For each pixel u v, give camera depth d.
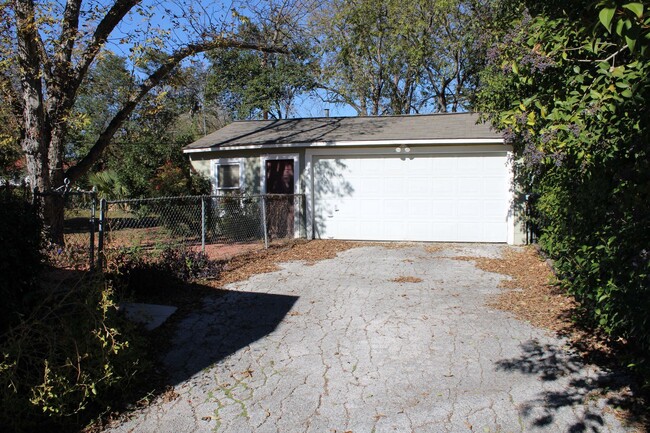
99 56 9.79
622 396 3.68
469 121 12.73
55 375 3.38
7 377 3.24
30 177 9.29
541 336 4.97
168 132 19.95
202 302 6.42
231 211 13.12
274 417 3.53
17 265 4.00
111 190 14.12
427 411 3.56
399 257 9.82
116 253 7.10
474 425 3.36
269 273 8.28
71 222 15.59
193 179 13.56
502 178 11.48
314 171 12.74
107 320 3.83
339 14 22.78
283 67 21.62
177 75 11.66
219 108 26.02
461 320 5.55
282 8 14.49
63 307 4.03
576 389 3.82
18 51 9.12
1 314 3.87
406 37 22.75
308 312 5.96
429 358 4.50
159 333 5.24
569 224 5.25
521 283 7.28
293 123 15.03
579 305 5.71
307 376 4.18
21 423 3.27
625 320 3.70
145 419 3.53
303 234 12.91
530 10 4.44
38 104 9.29
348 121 14.42
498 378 4.07
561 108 3.50
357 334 5.16
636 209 2.97
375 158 12.28
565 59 3.31
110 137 11.02
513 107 4.58
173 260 7.55
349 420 3.46
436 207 11.95
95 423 3.46
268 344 4.93
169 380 4.15
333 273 8.27
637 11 1.71
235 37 12.40
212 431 3.36
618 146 3.15
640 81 2.71
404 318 5.67
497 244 11.45
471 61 21.92
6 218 3.91
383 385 3.98
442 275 7.99
